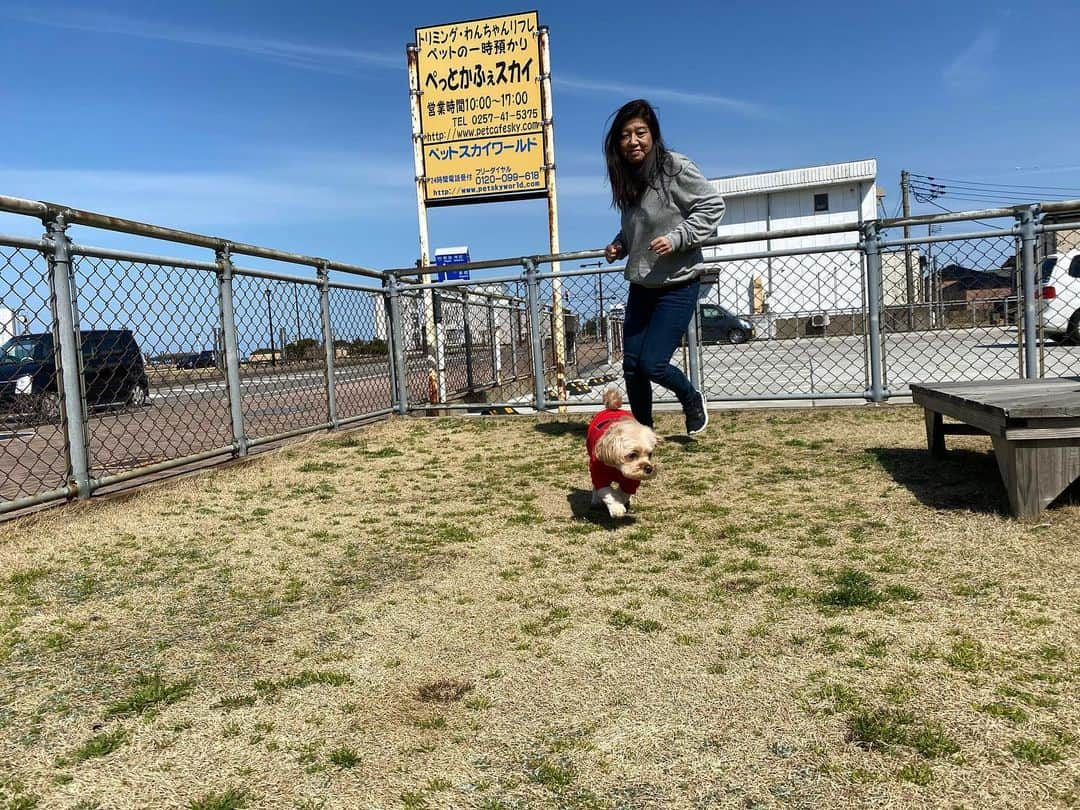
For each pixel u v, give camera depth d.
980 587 2.52
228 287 4.99
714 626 2.38
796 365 7.58
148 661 2.29
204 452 4.76
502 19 8.08
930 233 7.11
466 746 1.78
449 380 8.49
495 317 10.18
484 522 3.75
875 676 1.98
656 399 7.03
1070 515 3.13
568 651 2.27
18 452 4.27
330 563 3.19
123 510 3.94
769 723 1.80
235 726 1.90
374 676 2.16
